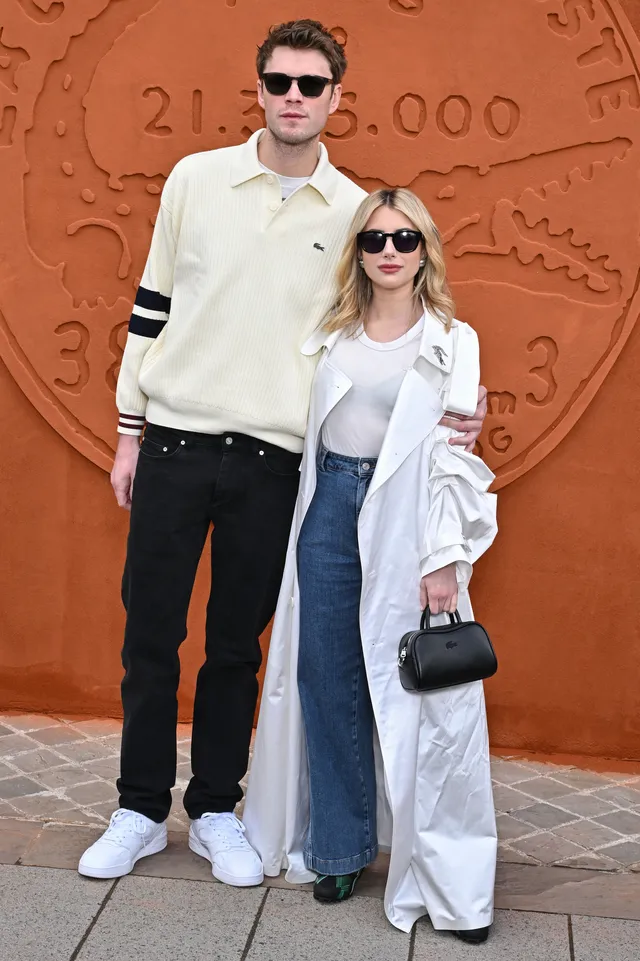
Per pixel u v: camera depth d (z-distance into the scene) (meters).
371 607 2.77
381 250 2.67
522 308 3.60
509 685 3.81
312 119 2.69
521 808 3.47
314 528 2.82
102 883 2.92
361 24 3.51
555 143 3.51
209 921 2.76
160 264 2.93
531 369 3.63
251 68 3.55
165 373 2.87
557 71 3.48
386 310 2.77
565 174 3.53
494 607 3.78
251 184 2.79
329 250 2.81
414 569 2.78
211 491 2.89
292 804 2.95
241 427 2.85
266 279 2.80
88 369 3.78
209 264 2.79
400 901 2.79
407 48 3.51
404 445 2.69
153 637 2.98
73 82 3.62
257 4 3.52
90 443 3.80
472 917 2.70
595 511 3.69
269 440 2.87
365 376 2.74
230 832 3.03
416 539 2.77
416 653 2.65
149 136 3.62
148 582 2.95
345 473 2.78
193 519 2.92
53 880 2.92
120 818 3.03
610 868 3.12
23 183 3.68
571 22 3.46
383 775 2.98
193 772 3.13
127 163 3.64
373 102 3.54
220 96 3.58
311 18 3.51
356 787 2.88
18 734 3.85
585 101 3.48
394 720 2.77
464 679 2.67
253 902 2.86
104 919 2.75
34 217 3.71
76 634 3.94
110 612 3.92
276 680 2.94
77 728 3.91
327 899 2.87
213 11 3.53
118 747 3.78
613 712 3.79
